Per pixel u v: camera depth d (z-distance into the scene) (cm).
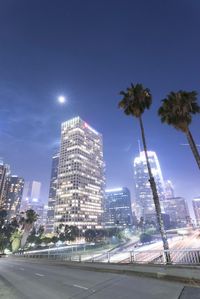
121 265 2092
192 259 1870
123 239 19775
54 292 1280
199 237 14000
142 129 3344
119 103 3538
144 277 1449
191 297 927
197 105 2930
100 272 1898
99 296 1094
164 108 3009
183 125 2895
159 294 1021
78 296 1139
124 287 1227
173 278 1275
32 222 11112
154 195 2842
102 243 16175
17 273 2433
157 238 18625
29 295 1257
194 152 2800
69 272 2127
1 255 7788
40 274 2181
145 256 7169
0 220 17175
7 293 1359
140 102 3425
